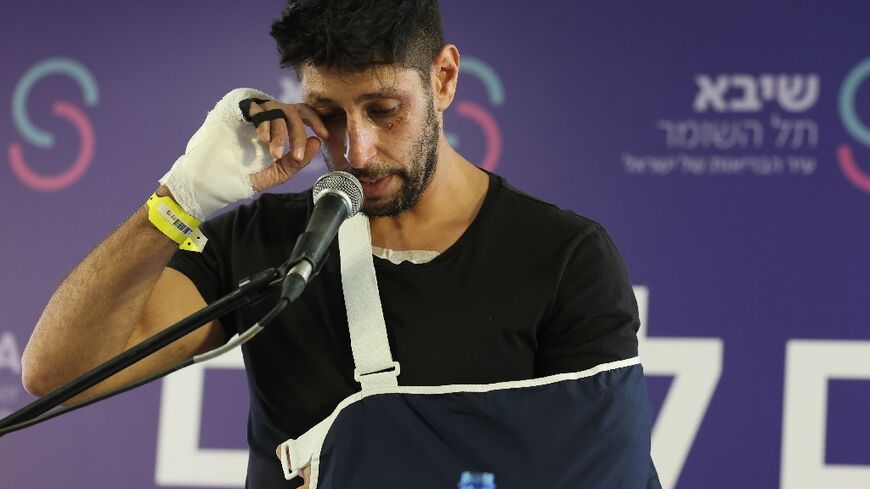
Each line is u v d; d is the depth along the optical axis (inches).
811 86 345.4
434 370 193.0
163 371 153.6
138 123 367.6
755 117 346.3
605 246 203.5
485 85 357.4
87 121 368.5
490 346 194.2
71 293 190.5
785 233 342.6
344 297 195.6
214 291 203.0
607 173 350.6
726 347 341.1
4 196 368.5
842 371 337.1
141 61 369.4
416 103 187.6
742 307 341.7
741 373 339.9
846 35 345.4
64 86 369.7
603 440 186.7
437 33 195.2
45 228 366.9
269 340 198.2
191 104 367.6
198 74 368.5
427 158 192.2
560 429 186.1
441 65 198.7
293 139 183.2
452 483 184.5
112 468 359.3
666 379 342.0
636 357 197.2
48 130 369.4
